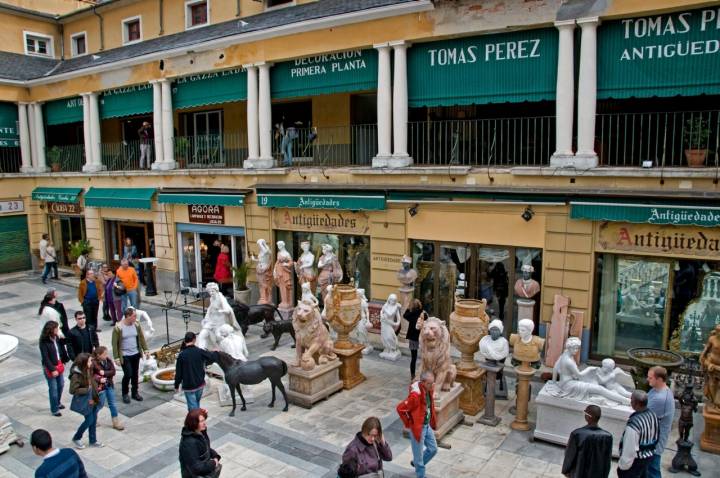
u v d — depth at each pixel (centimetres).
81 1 2950
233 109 2102
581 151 1231
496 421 992
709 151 1302
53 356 1051
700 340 1146
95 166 2320
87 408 917
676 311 1170
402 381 1198
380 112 1488
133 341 1102
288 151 1788
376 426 670
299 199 1631
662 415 723
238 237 1894
